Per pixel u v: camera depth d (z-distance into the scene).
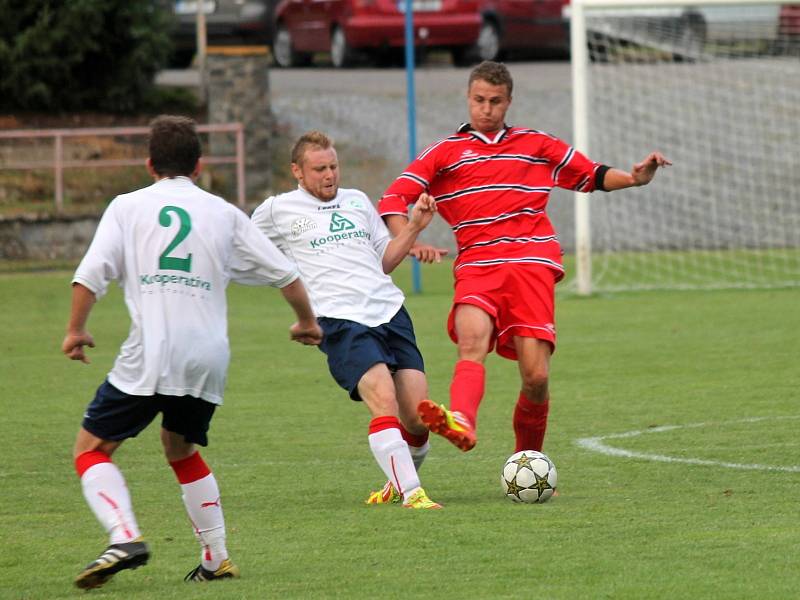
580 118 58.94
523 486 23.00
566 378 39.41
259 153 80.00
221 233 17.98
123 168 80.75
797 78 85.81
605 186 24.39
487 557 18.86
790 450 27.98
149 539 21.16
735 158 82.69
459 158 24.34
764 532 20.08
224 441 30.62
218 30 100.25
